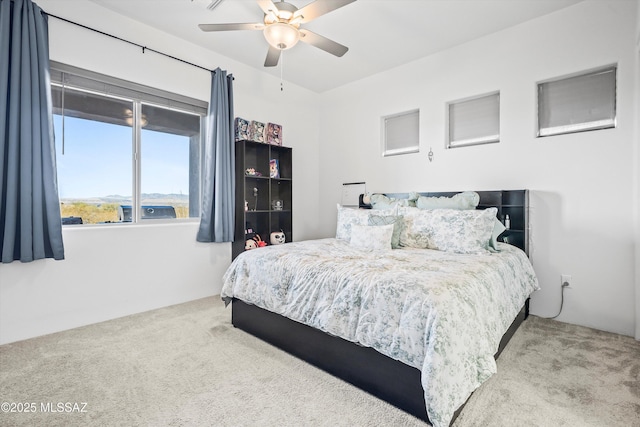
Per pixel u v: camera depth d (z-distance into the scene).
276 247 2.62
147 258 2.94
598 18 2.47
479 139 3.20
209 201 3.28
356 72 3.89
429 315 1.35
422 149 3.53
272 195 4.12
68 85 2.50
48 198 2.28
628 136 2.37
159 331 2.44
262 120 3.91
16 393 1.62
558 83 2.73
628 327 2.37
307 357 1.96
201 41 3.20
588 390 1.64
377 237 2.62
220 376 1.79
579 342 2.23
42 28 2.27
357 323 1.62
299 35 2.30
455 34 3.01
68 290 2.48
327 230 4.58
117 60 2.74
